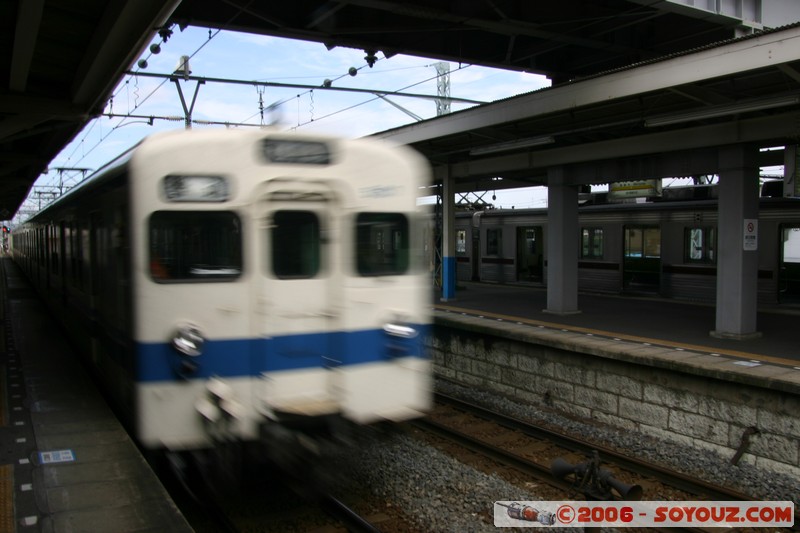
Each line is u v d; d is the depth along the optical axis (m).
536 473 6.84
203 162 4.98
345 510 5.43
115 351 5.84
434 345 13.20
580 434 8.75
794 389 7.01
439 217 18.81
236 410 5.02
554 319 12.70
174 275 4.91
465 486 6.27
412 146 14.55
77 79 9.97
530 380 10.70
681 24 15.99
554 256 13.79
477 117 11.92
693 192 17.61
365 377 5.57
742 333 10.30
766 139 9.84
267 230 5.19
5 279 26.75
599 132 12.62
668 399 8.49
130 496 4.64
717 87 9.41
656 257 17.61
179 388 4.91
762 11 13.27
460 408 9.73
